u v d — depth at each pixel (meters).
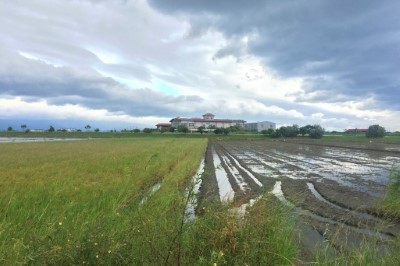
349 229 10.22
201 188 17.19
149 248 5.04
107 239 4.99
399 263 6.14
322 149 58.16
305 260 7.20
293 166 30.52
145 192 14.21
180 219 5.41
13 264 5.19
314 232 9.69
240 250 5.13
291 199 9.49
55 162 26.80
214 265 4.35
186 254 5.14
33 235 5.66
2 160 28.56
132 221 5.95
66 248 4.77
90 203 11.29
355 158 39.47
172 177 18.56
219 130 136.38
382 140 97.88
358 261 6.37
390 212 11.76
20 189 14.40
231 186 19.36
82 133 135.62
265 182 20.33
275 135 120.81
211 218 5.67
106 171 21.20
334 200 14.71
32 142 66.50
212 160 36.41
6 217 9.09
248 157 41.03
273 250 5.62
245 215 5.91
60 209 10.01
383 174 24.67
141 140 79.88
